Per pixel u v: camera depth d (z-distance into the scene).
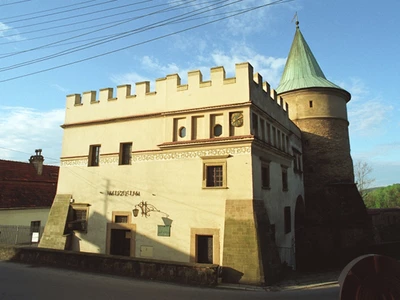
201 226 16.80
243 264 14.84
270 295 12.29
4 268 15.81
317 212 27.62
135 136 20.00
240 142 16.58
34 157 35.19
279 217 20.38
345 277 4.62
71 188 21.56
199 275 13.80
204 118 17.92
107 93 21.59
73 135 22.36
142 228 18.53
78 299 10.47
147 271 14.51
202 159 17.44
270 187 19.06
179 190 17.84
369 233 26.66
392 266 4.57
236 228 15.60
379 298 4.49
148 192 18.80
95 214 20.27
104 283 13.02
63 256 16.55
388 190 107.12
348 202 27.52
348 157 29.28
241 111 17.06
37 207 29.64
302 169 28.62
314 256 25.88
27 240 26.03
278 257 16.39
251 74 17.73
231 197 16.31
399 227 43.12
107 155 20.72
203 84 18.30
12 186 30.08
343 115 30.00
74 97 22.89
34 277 13.76
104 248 19.47
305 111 29.31
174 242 17.39
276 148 20.28
